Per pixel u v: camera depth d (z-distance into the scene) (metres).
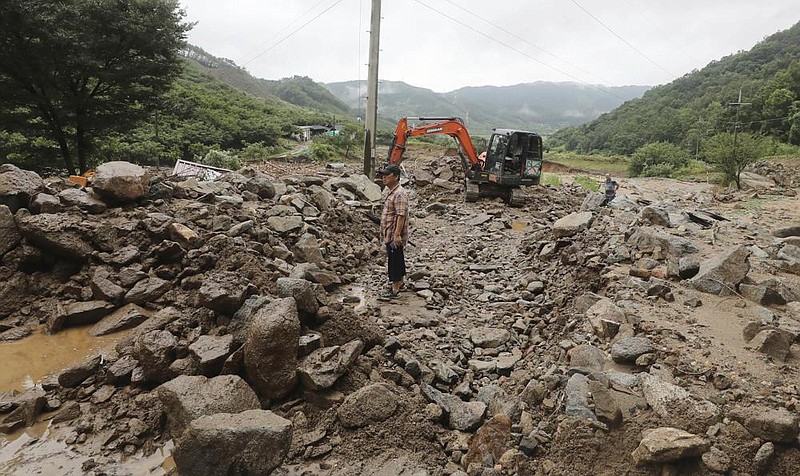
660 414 3.45
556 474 3.16
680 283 6.01
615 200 12.52
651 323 4.88
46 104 16.05
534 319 6.20
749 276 6.14
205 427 2.96
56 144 18.42
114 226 6.03
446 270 8.39
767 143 29.83
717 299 5.59
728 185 25.23
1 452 3.36
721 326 4.89
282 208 8.74
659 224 8.83
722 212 14.56
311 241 7.78
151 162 28.56
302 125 78.75
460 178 16.31
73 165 17.95
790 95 51.34
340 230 9.38
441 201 14.59
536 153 14.22
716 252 7.08
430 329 5.87
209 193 8.13
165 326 4.57
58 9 15.05
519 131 14.06
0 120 15.85
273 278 5.98
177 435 3.35
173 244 5.91
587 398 3.62
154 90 18.75
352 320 4.88
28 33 14.66
